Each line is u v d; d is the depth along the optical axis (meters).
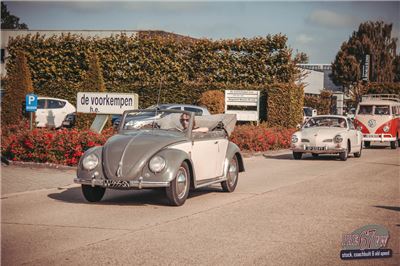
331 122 21.95
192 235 8.15
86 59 32.72
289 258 7.00
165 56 32.47
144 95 32.19
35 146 15.92
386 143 36.62
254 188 13.17
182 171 10.55
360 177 15.52
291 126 29.92
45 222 8.99
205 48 32.38
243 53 32.25
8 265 6.55
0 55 45.69
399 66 73.62
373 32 73.75
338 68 74.75
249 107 29.77
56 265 6.57
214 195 12.04
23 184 12.94
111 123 24.34
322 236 8.19
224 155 12.21
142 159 10.12
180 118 11.20
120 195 12.01
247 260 6.86
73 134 15.84
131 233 8.24
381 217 9.66
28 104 17.89
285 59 31.86
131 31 43.94
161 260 6.80
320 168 17.97
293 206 10.67
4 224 8.83
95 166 10.28
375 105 31.11
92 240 7.80
